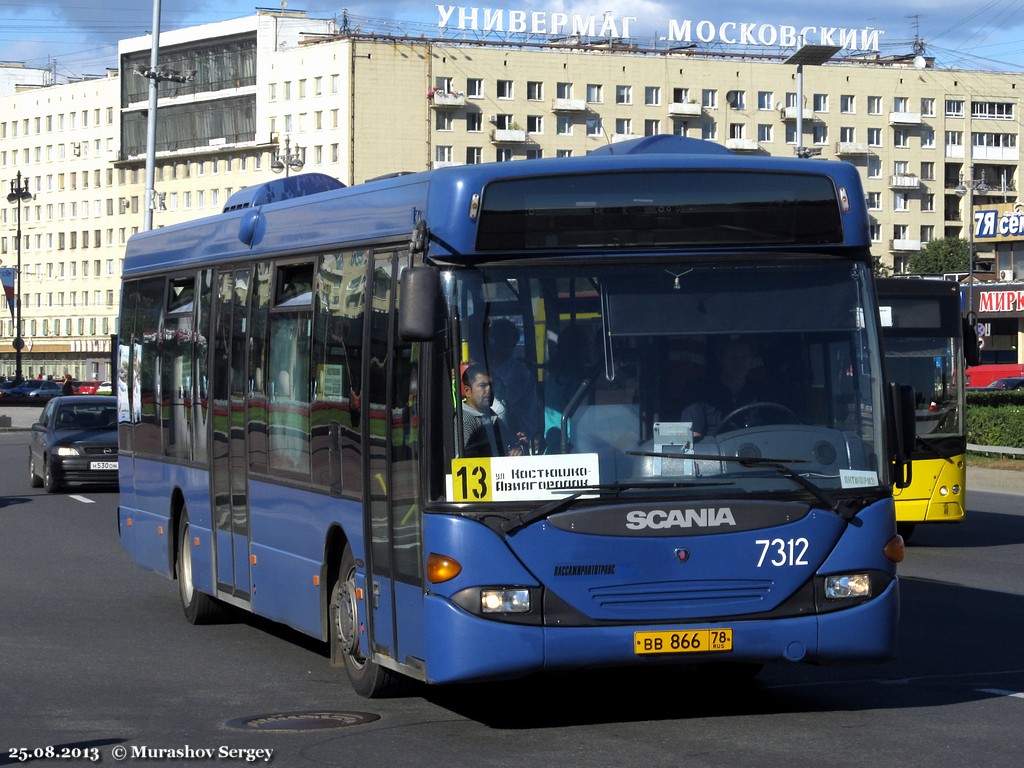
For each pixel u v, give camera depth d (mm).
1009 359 98625
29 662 13195
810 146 150875
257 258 13391
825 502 9719
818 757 9086
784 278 9945
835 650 9672
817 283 9984
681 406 9664
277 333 12742
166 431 16094
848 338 9977
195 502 15016
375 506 10469
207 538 14680
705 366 9727
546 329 9617
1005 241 104000
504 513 9383
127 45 169375
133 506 17469
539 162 9742
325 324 11625
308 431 11898
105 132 174750
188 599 15469
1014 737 9664
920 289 23594
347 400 11039
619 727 10133
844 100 152250
